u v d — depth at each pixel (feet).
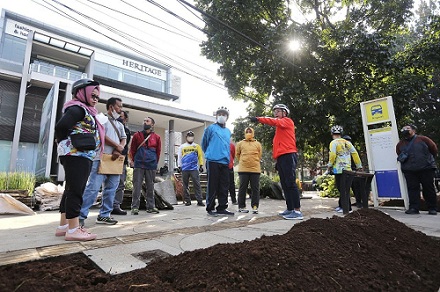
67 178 7.34
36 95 41.86
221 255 4.85
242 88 32.40
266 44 25.72
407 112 24.90
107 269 5.01
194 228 9.62
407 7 28.91
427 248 6.98
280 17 29.04
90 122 7.70
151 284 4.12
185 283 4.26
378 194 17.93
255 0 26.37
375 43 23.15
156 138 15.31
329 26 31.22
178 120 47.26
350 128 23.90
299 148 29.45
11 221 11.59
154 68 80.79
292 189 12.74
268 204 21.11
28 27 60.95
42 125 33.50
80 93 7.76
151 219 12.11
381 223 7.68
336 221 7.15
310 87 26.68
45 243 7.04
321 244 5.71
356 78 25.16
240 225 10.40
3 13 58.03
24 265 5.05
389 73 25.68
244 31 28.25
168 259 5.24
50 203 16.66
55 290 3.93
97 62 70.85
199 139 51.67
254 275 4.34
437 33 26.81
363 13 29.63
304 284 4.34
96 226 10.12
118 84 70.13
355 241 6.21
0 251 6.15
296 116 25.36
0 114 39.70
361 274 5.00
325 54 25.18
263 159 90.53
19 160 39.93
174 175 27.68
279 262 4.71
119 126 11.55
